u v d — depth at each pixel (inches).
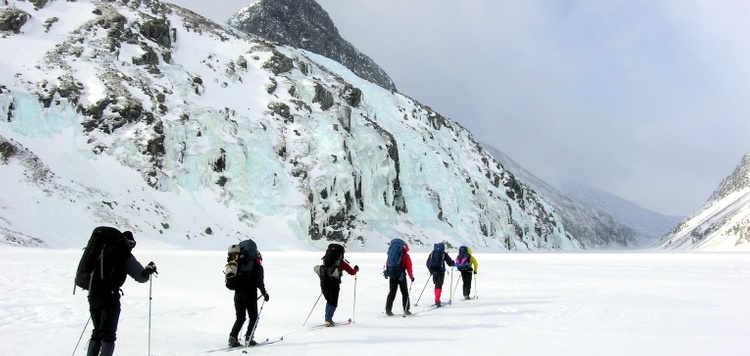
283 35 5905.5
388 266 602.2
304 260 1670.8
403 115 4722.0
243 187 2928.2
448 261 695.1
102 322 311.0
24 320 486.0
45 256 1350.9
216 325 511.2
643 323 538.0
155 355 369.7
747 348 402.3
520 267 1563.7
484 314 607.8
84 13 3184.1
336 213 3149.6
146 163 2699.3
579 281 1077.1
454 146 4909.0
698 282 1062.4
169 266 1225.4
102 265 314.2
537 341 433.7
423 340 438.6
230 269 409.4
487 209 4293.8
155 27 3331.7
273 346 411.2
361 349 397.4
